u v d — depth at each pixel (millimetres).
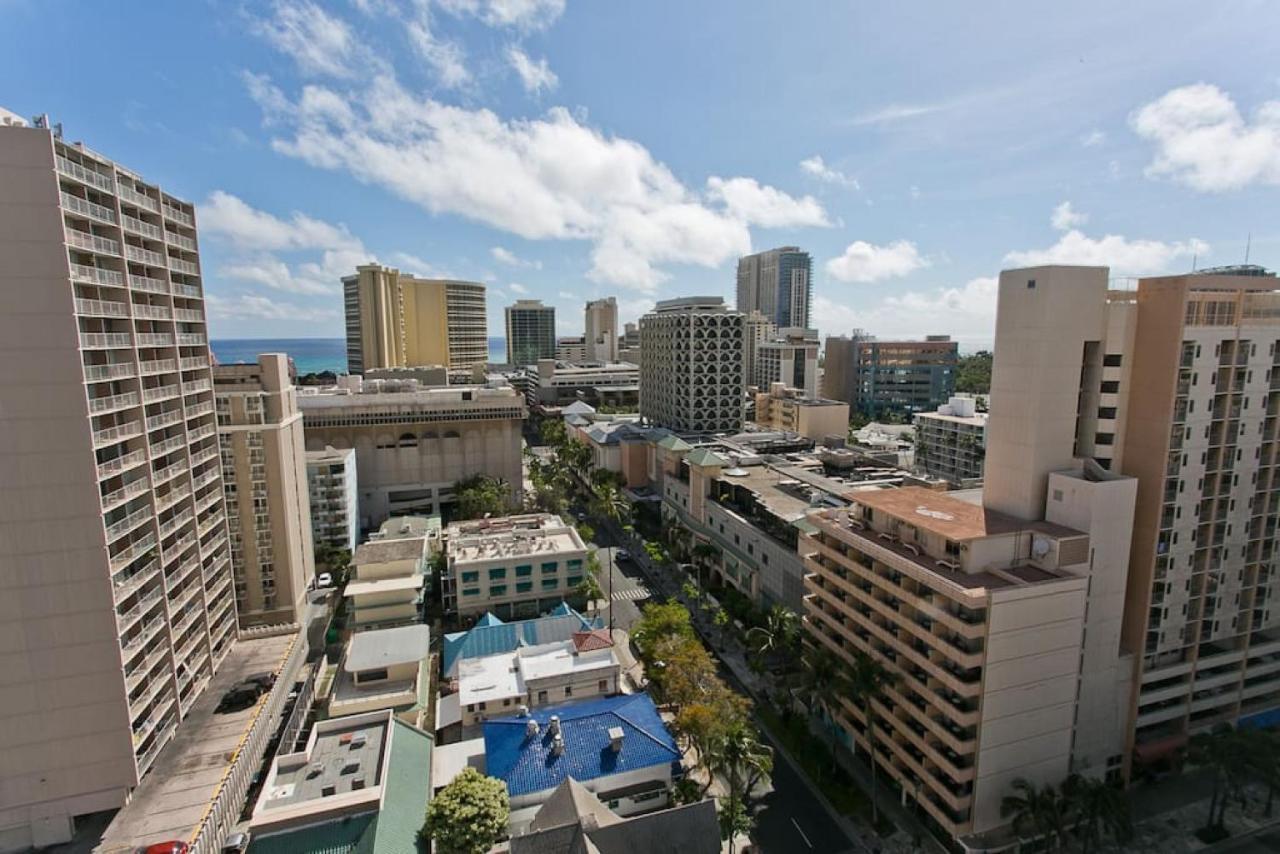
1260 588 69125
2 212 49031
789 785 66500
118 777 55875
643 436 169750
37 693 53000
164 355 70938
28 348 50469
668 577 122125
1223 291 60812
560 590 105000
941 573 57906
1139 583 62750
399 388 172500
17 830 53406
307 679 86062
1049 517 61906
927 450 180125
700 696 68562
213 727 67625
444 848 50469
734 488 114812
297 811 50031
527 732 63125
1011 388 63531
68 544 52781
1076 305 60281
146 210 66750
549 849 45250
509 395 165625
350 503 127875
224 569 83188
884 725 65375
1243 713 70562
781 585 92625
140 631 60656
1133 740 64250
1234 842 58781
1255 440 65000
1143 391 61750
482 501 143625
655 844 47969
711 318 184750
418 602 97438
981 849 55094
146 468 63344
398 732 62406
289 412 101875
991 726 55062
